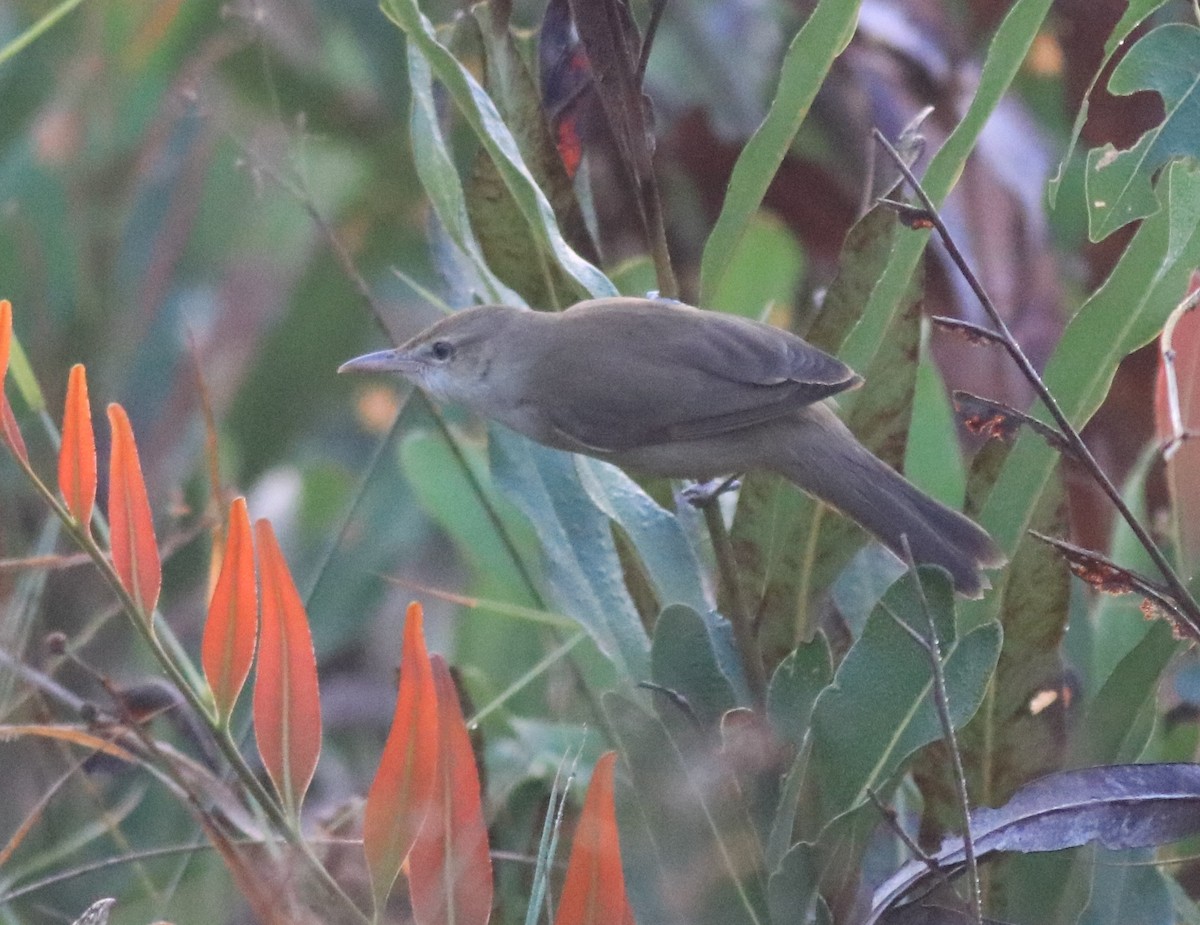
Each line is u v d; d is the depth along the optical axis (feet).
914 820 20.45
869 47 29.73
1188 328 19.77
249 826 18.90
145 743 17.26
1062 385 18.84
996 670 18.67
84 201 32.40
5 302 15.26
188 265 33.47
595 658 21.43
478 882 15.14
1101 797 16.94
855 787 17.31
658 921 17.20
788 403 19.39
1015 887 18.45
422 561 31.48
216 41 32.37
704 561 21.35
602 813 14.90
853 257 20.20
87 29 33.99
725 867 17.08
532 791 21.45
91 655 24.06
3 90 33.24
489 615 27.20
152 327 31.94
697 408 19.67
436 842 15.08
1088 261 26.86
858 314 20.36
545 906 19.35
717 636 19.35
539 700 26.35
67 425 15.24
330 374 32.99
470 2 23.72
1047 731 18.56
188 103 29.25
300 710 15.44
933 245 26.81
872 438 20.39
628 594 20.01
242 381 32.63
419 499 25.81
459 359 21.44
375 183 34.04
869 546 21.43
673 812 17.16
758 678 18.85
